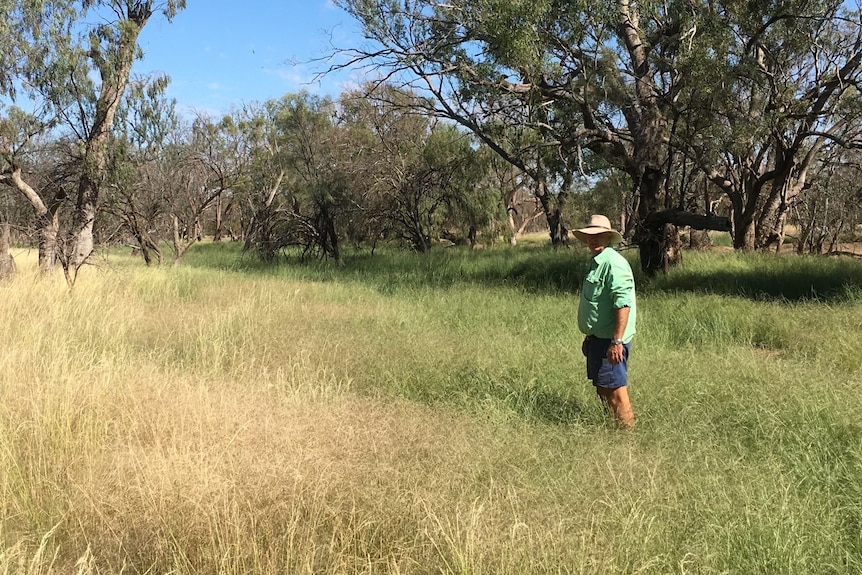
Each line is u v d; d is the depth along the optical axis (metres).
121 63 14.86
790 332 7.95
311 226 22.80
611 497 3.27
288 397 4.87
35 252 23.66
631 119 15.09
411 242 26.00
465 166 22.81
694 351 7.13
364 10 14.39
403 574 2.75
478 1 13.40
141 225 20.27
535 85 12.96
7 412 4.41
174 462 3.45
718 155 13.95
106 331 7.71
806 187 24.08
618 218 31.62
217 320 8.42
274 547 2.87
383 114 24.27
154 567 2.89
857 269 13.70
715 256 19.50
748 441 4.46
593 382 5.09
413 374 6.12
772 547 2.91
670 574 2.71
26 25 13.54
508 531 2.86
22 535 3.08
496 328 8.69
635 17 14.23
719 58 12.48
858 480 3.64
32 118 14.28
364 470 3.42
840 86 17.34
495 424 4.54
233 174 28.59
